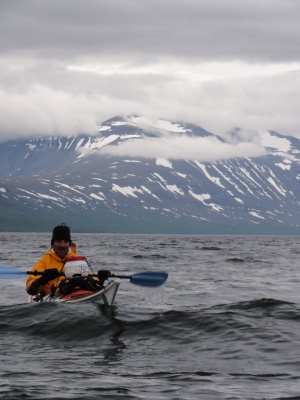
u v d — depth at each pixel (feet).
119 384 34.53
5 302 73.77
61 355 42.42
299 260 192.85
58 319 52.06
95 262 166.50
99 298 58.54
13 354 42.57
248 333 49.03
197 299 76.69
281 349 43.98
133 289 86.17
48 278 60.23
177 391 33.09
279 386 34.37
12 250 263.70
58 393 32.37
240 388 33.88
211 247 344.90
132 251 263.70
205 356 42.27
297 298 79.51
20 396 31.71
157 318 53.62
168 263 164.45
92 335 48.60
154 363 40.27
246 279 110.22
